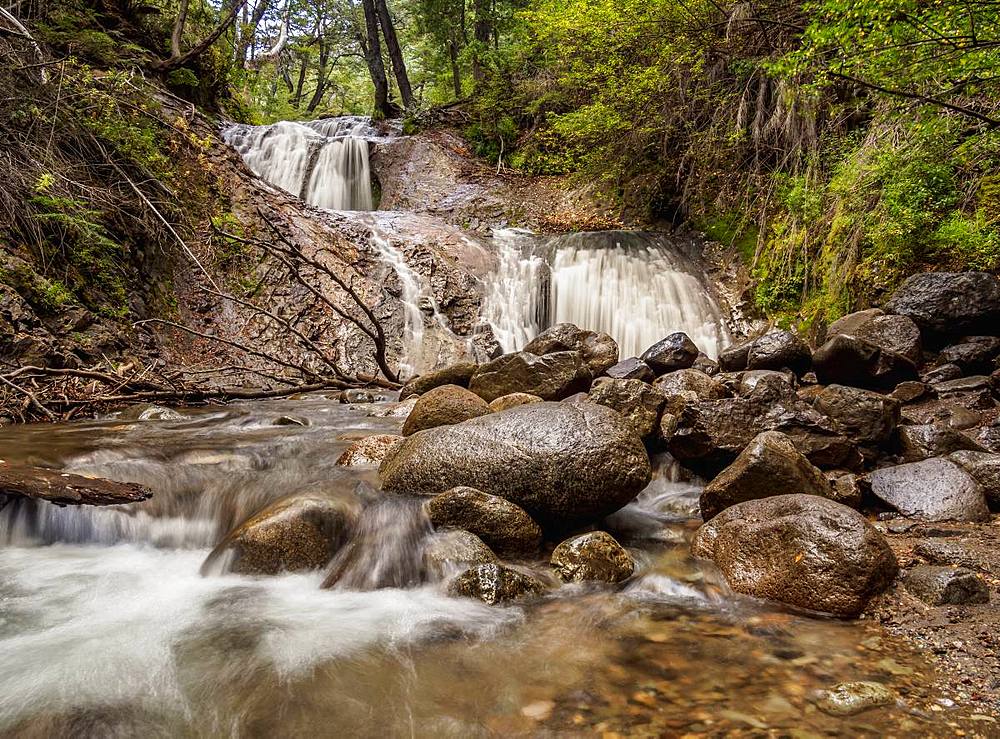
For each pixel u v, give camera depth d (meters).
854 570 2.96
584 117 13.48
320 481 4.43
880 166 8.20
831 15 4.69
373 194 17.30
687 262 11.77
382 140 17.69
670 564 3.57
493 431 4.17
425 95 30.08
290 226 11.80
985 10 4.23
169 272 10.34
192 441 5.79
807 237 9.77
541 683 2.43
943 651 2.52
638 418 5.29
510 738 2.09
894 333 6.71
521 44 17.67
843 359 6.32
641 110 12.95
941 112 6.97
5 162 8.32
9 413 6.71
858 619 2.87
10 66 8.52
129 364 8.43
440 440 4.27
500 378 6.77
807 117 10.28
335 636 2.87
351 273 11.38
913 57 4.79
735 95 11.87
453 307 11.60
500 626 2.95
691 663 2.54
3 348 7.12
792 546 3.18
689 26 11.41
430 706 2.30
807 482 3.97
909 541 3.57
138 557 3.92
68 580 3.54
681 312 10.93
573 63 13.95
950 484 3.97
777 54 10.36
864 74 5.25
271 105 28.55
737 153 12.05
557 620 2.99
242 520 4.22
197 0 15.59
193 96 16.00
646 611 3.06
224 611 3.14
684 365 7.54
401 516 3.81
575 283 11.77
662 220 13.44
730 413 4.95
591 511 3.96
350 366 10.18
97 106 9.61
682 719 2.15
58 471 4.01
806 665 2.49
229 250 10.99
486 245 13.13
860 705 2.17
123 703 2.35
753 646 2.66
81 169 9.44
